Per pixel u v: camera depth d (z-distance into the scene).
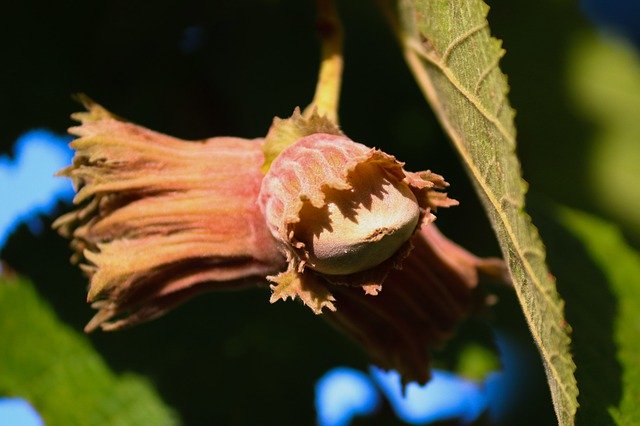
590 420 0.28
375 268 0.26
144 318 0.27
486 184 0.25
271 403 0.32
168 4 0.32
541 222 0.32
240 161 0.27
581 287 0.31
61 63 0.32
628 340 0.30
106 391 0.31
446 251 0.28
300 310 0.32
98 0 0.32
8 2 0.32
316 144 0.26
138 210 0.27
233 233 0.27
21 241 0.32
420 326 0.28
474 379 0.32
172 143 0.27
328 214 0.25
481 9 0.25
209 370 0.32
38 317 0.32
